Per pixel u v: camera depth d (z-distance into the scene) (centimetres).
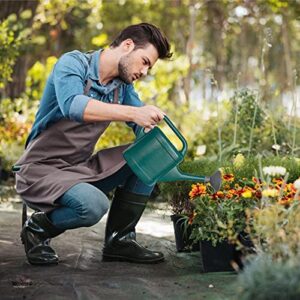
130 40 390
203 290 337
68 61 385
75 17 1795
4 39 893
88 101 368
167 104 1095
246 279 287
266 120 752
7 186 829
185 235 439
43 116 399
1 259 417
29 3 1107
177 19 1945
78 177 385
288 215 336
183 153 376
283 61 2225
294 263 287
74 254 436
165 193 473
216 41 2245
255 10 1666
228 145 755
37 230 399
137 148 374
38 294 330
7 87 1146
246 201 375
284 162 466
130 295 331
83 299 322
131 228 416
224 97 980
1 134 951
